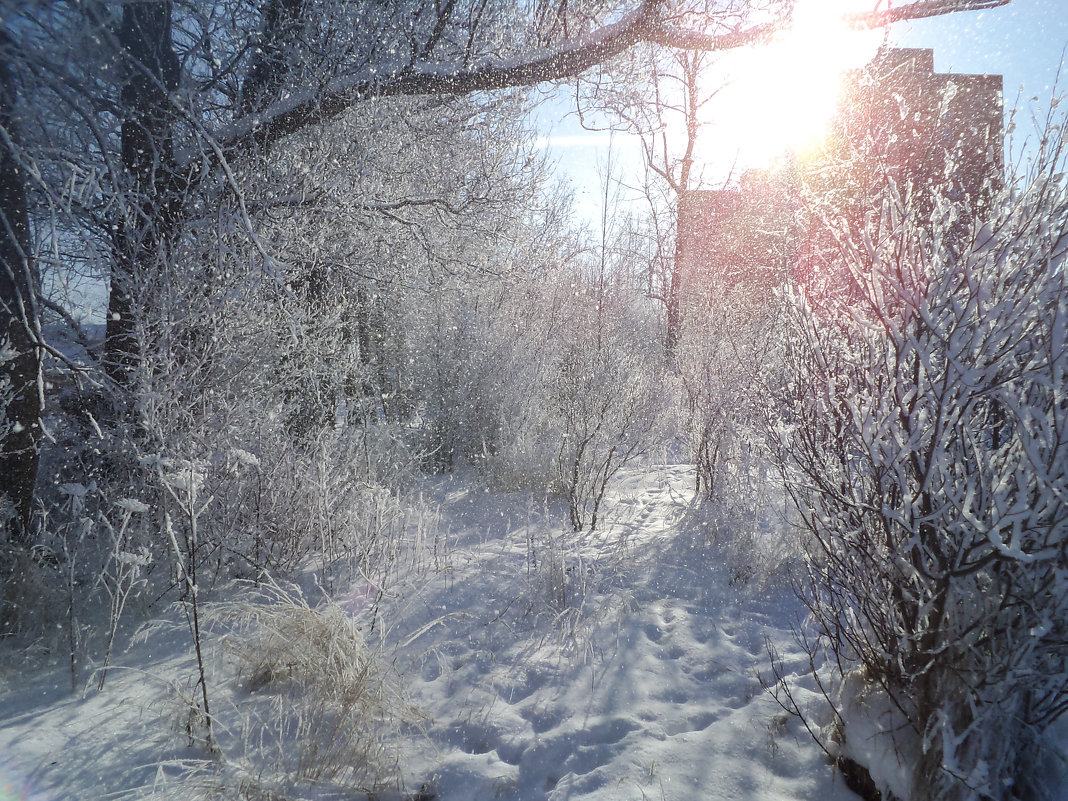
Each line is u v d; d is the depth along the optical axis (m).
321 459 4.76
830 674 3.00
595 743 2.79
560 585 4.14
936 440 2.13
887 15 3.93
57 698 2.91
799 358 2.85
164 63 4.19
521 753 2.74
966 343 2.11
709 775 2.51
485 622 3.84
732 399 5.88
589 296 8.32
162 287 3.95
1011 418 2.31
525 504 6.10
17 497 3.71
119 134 4.40
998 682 2.06
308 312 5.57
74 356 4.18
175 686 2.77
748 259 9.99
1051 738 2.19
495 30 5.57
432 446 7.21
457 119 6.31
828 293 2.76
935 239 2.23
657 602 4.06
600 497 5.55
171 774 2.47
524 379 7.29
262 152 4.76
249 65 5.09
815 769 2.52
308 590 4.14
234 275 4.16
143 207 4.26
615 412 6.38
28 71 3.06
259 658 3.16
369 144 5.26
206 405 4.12
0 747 2.52
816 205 2.82
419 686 3.20
